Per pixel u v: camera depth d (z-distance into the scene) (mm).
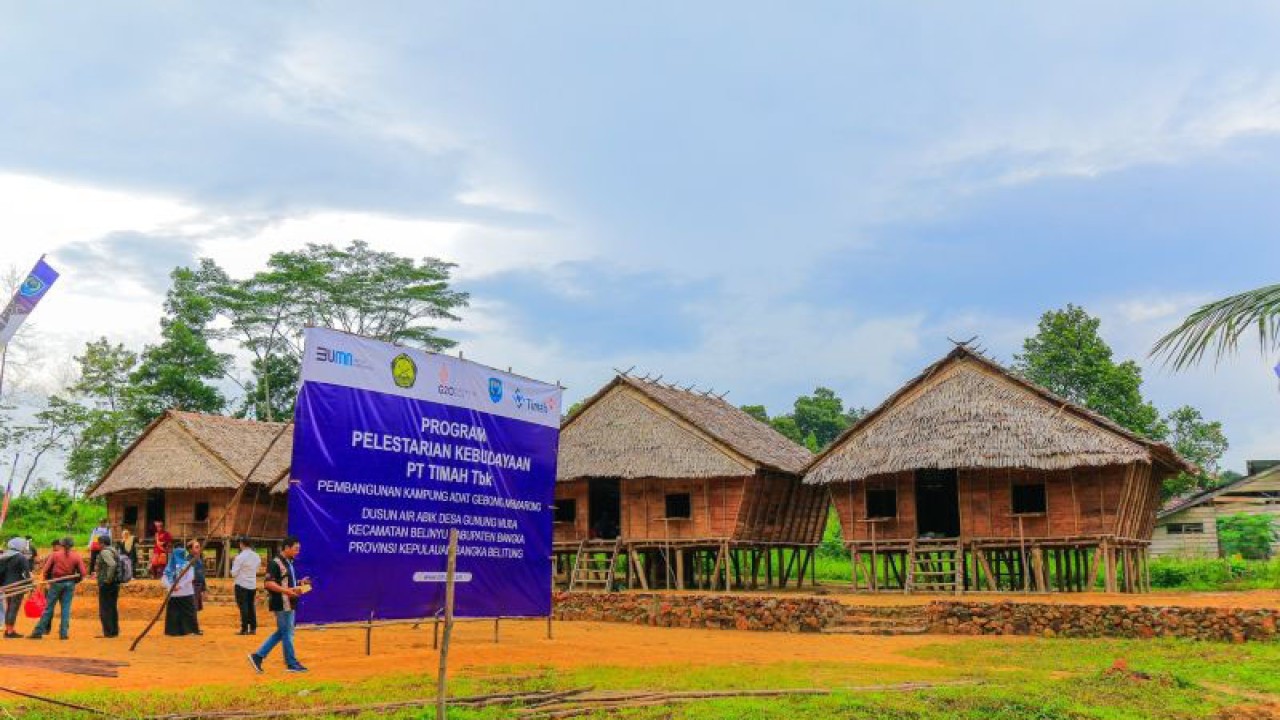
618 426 34594
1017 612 21469
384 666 15172
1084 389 46688
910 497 29453
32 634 18109
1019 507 29109
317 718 10844
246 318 63781
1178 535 46719
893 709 11844
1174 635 19859
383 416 15758
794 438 73188
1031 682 14445
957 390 29688
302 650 17516
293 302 64375
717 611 23984
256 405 66125
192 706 11242
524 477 18188
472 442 17172
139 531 40781
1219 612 19562
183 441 40125
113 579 18891
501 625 24016
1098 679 14445
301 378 14758
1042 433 27344
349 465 15203
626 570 37312
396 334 65688
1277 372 11969
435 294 67250
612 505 39094
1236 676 15109
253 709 11188
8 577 18406
